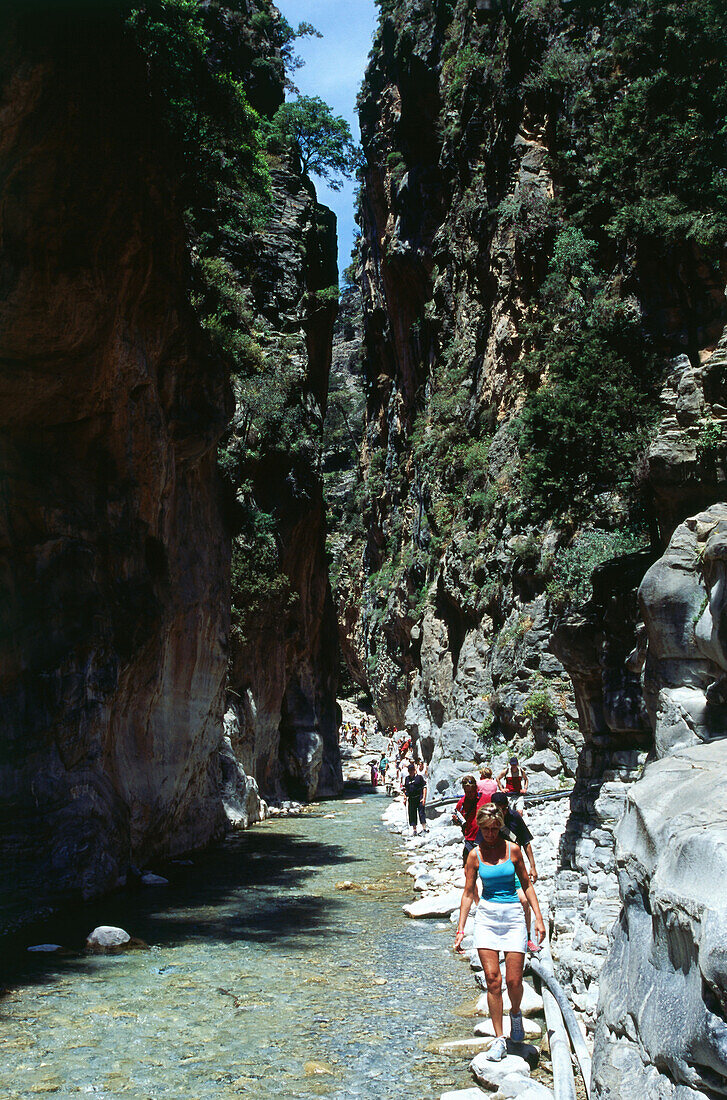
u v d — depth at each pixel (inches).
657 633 329.1
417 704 1467.8
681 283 656.4
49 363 575.8
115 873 551.5
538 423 600.7
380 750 2025.1
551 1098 217.0
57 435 609.3
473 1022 299.6
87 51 547.5
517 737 908.6
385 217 1884.8
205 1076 252.1
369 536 2222.0
